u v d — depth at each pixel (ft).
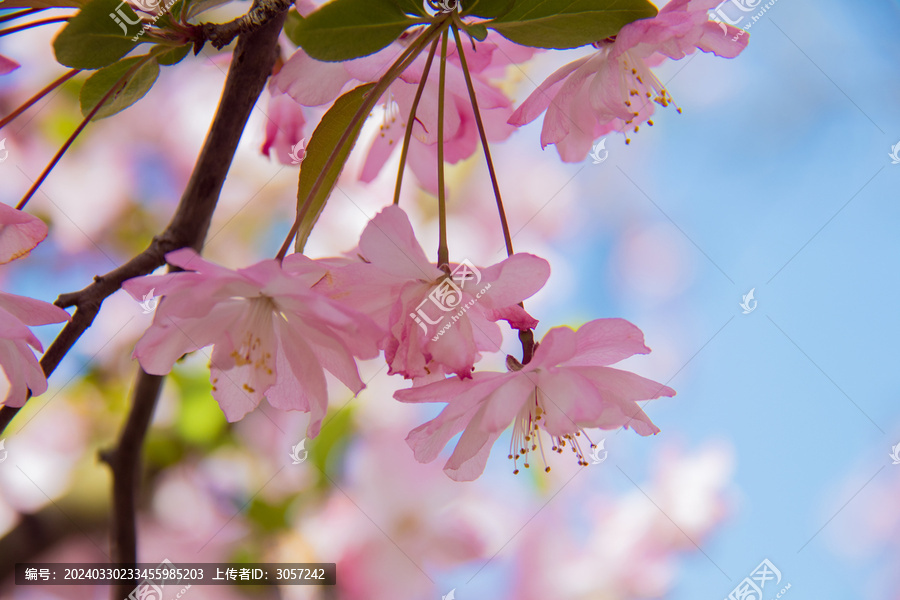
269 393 1.28
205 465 1.78
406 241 1.21
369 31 1.20
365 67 1.30
